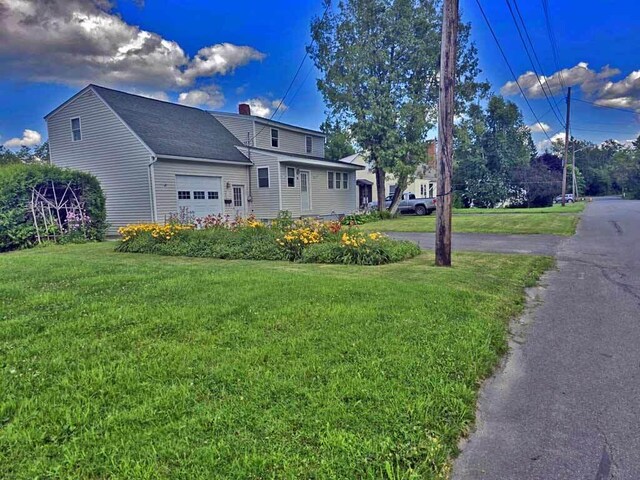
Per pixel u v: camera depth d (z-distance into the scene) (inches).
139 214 599.2
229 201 701.9
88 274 241.4
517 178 1518.2
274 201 732.7
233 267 277.4
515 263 295.9
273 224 387.5
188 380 106.3
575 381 115.0
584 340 146.3
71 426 85.3
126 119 605.3
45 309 166.1
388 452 78.9
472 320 158.1
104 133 620.1
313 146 999.0
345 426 86.4
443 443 84.2
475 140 1509.6
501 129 1526.8
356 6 786.2
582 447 84.9
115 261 311.6
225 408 92.7
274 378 107.1
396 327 146.3
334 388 101.7
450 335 140.1
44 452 77.2
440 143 274.2
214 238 372.8
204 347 128.0
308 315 159.0
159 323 149.2
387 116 791.1
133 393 99.5
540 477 75.9
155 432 83.5
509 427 92.5
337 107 823.7
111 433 83.0
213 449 78.0
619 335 150.3
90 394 98.9
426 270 263.1
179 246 373.4
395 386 103.6
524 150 1581.0
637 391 108.3
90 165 638.5
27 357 120.0
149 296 186.5
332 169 887.1
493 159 1544.0
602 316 173.3
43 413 89.9
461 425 91.2
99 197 542.0
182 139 660.7
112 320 151.6
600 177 2901.1
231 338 135.7
